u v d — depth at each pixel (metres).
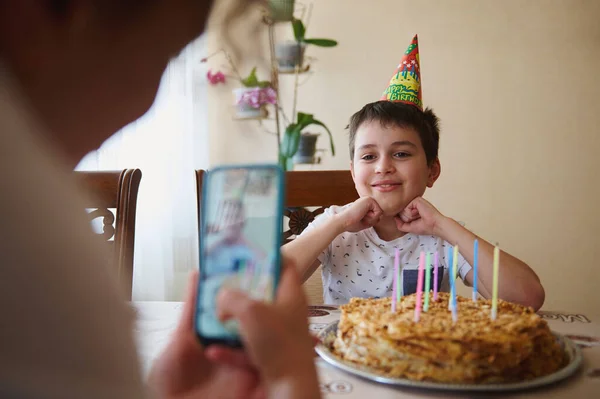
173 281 2.19
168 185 2.15
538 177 2.15
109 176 1.14
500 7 2.12
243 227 0.37
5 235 0.21
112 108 0.29
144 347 0.66
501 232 2.18
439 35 2.14
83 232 0.24
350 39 2.18
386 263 1.18
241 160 2.23
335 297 1.21
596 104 2.11
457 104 2.16
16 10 0.23
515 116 2.14
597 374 0.59
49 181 0.24
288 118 2.22
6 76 0.24
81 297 0.23
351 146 1.28
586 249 2.16
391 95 1.27
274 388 0.32
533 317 0.64
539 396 0.53
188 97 2.14
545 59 2.12
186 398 0.39
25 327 0.21
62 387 0.22
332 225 1.09
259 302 0.33
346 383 0.57
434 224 1.11
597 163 2.13
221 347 0.35
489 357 0.56
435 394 0.54
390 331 0.60
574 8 2.09
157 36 0.28
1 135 0.22
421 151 1.15
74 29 0.25
